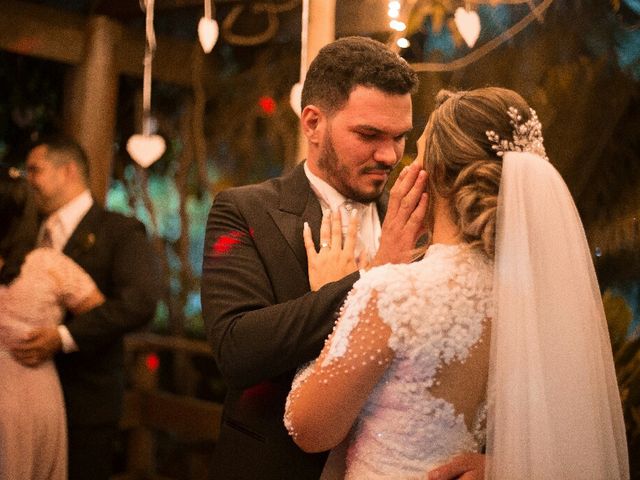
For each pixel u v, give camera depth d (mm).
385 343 1528
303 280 1888
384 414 1582
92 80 4207
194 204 5410
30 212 2902
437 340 1522
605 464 1595
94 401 3086
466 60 3242
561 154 3150
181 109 5090
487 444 1541
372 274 1577
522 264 1549
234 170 5090
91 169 4191
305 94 1968
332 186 1966
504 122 1616
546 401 1530
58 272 2926
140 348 4527
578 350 1561
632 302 3051
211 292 1876
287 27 4145
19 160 4770
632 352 2834
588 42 3209
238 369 1751
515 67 3330
